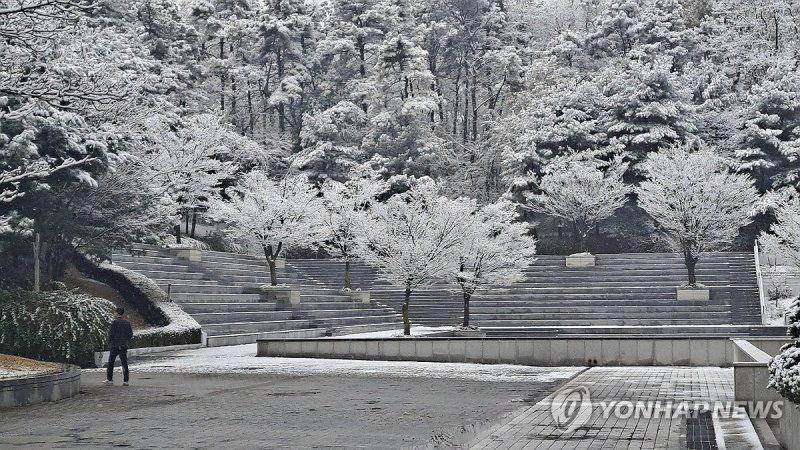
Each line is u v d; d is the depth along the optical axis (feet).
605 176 199.21
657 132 195.83
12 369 55.31
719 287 152.56
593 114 215.10
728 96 215.51
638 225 203.21
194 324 106.32
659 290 155.22
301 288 151.64
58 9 50.98
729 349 75.51
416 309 164.76
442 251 121.90
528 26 301.63
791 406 29.48
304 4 270.05
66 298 83.66
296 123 252.62
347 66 255.50
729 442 32.68
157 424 40.42
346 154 224.74
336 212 170.60
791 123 196.95
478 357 80.84
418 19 273.54
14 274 103.45
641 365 77.15
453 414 43.57
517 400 49.73
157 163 141.79
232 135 196.75
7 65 56.24
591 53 265.95
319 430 38.06
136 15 213.05
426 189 137.69
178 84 211.20
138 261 129.90
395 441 34.71
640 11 250.98
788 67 201.36
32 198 95.14
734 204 151.02
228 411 45.32
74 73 64.03
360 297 163.32
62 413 45.27
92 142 96.37
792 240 138.92
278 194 154.71
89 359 82.28
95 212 108.17
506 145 219.61
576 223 192.13
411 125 225.35
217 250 185.57
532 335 125.59
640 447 32.22
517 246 141.90
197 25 263.49
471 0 269.85
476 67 268.41
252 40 259.80
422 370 72.84
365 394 53.78
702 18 269.64
